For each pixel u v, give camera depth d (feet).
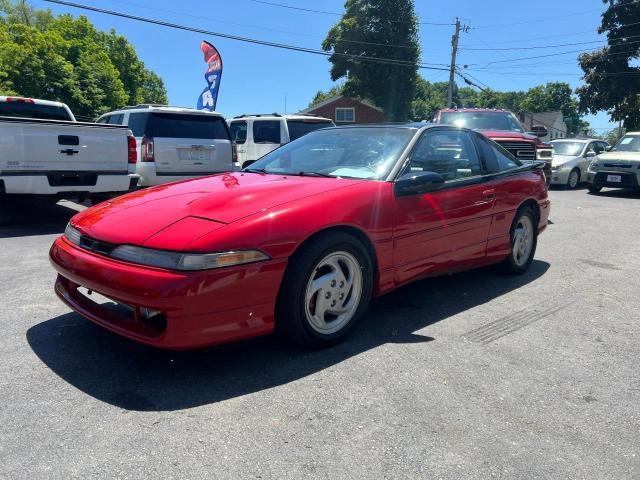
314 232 9.85
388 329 11.93
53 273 15.80
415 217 12.05
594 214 32.27
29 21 153.48
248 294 9.04
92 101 105.91
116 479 6.58
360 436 7.65
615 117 114.52
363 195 11.03
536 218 17.20
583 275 17.21
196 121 27.84
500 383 9.41
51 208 30.48
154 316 8.89
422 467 6.99
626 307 13.94
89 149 23.32
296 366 9.87
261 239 9.14
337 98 139.33
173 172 26.81
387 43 127.34
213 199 10.16
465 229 13.73
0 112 29.40
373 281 11.46
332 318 10.85
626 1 108.27
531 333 11.91
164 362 9.91
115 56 151.02
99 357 10.04
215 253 8.63
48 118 31.27
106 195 26.09
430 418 8.18
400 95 130.72
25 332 11.16
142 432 7.60
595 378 9.75
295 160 13.91
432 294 14.75
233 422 7.93
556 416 8.38
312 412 8.27
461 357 10.47
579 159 52.47
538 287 15.69
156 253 8.71
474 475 6.86
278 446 7.36
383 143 13.12
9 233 22.47
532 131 34.78
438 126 13.98
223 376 9.41
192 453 7.14
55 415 8.00
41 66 94.89
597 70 113.19
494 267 17.10
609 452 7.46
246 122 39.81
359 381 9.32
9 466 6.77
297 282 9.70
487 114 33.65
